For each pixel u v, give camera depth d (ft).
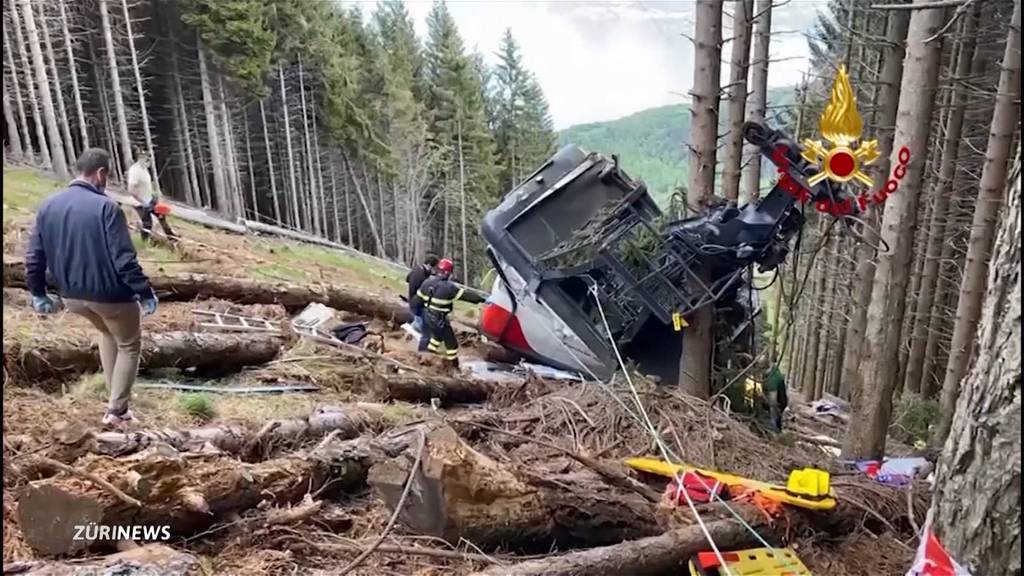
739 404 21.04
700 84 18.53
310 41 119.34
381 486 11.62
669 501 12.96
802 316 71.41
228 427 14.79
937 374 53.16
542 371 27.07
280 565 10.49
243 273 38.65
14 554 9.90
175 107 109.50
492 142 159.53
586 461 13.39
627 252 19.48
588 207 26.76
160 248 42.37
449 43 152.35
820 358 67.31
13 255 27.84
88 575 8.80
